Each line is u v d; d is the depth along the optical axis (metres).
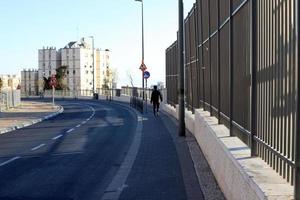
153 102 33.38
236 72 8.68
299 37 4.46
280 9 5.25
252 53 6.68
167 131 21.22
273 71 5.59
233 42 9.07
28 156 14.27
